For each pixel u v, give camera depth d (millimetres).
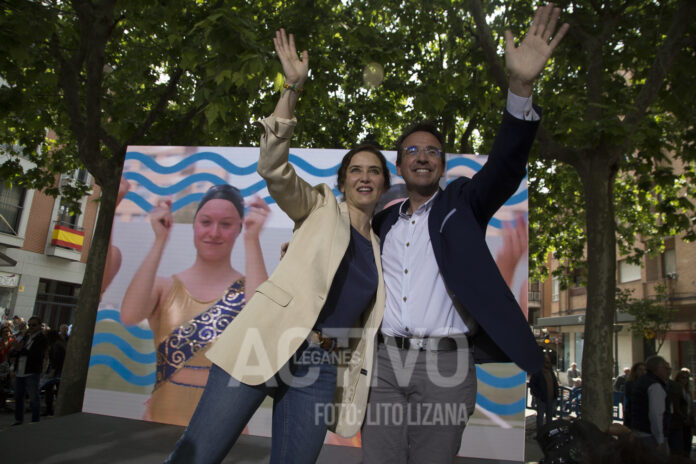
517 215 5582
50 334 11531
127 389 5727
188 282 5832
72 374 7648
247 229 5871
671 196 11727
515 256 5520
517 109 1970
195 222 5906
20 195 22703
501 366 5301
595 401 6430
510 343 1880
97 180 8312
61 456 4328
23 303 22891
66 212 24984
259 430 5402
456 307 2156
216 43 6047
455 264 2033
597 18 8094
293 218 2195
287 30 7371
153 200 5980
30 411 11742
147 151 6059
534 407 12898
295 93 2080
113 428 5340
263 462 4453
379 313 2199
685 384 7449
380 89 10859
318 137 12148
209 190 5945
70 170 13516
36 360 9750
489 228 5578
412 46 10695
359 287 2170
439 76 9211
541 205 14500
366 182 2334
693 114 8484
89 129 7832
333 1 8594
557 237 17484
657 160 9492
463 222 2104
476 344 2191
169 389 5660
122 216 5984
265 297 2016
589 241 6945
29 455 4285
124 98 10070
